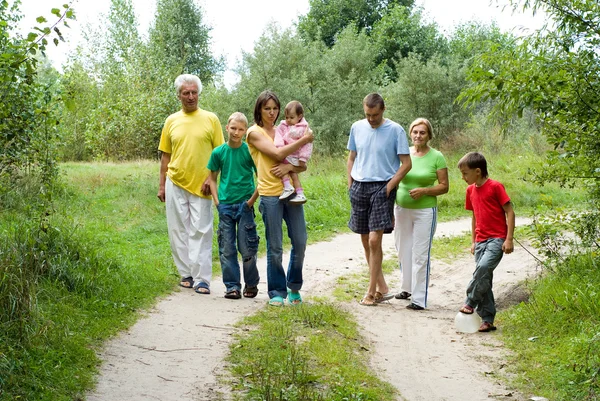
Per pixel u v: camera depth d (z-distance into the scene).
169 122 7.75
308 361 5.27
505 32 7.38
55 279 6.38
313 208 14.37
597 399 4.81
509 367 5.68
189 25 45.78
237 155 7.34
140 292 7.06
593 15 6.68
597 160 7.14
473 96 6.70
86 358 4.96
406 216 8.03
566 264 7.89
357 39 29.66
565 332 6.23
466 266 10.31
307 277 9.26
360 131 7.80
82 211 12.79
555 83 6.41
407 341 6.43
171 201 7.68
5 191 9.00
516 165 19.38
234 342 5.68
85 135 30.09
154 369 4.95
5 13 9.74
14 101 7.25
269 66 25.05
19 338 4.82
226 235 7.40
